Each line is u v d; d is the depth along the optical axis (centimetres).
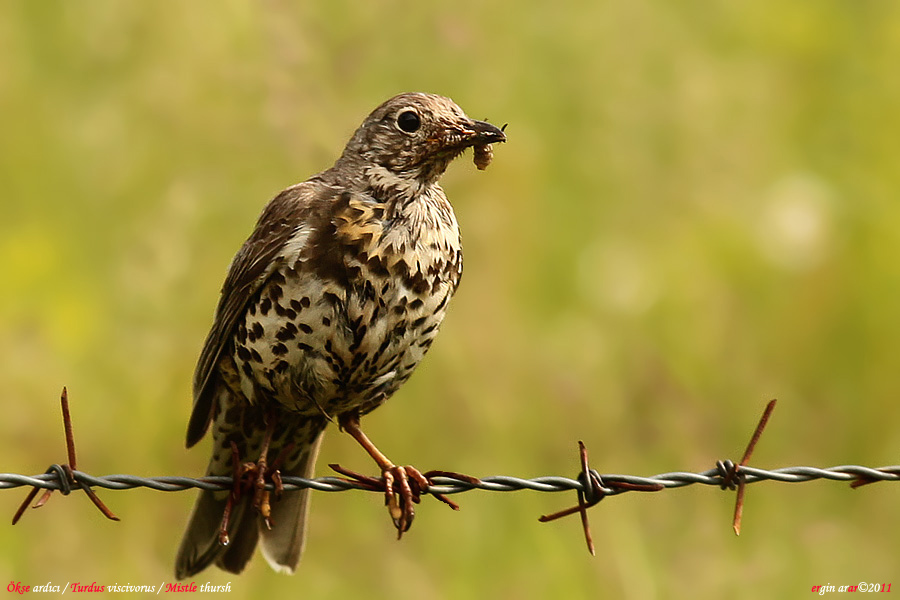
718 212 1442
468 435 1222
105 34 1367
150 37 1356
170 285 1280
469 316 1270
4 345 1276
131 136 1338
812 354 1402
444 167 911
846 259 1446
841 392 1385
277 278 881
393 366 905
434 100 913
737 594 1170
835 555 1205
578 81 1434
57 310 1295
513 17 1422
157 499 1193
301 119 1296
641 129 1452
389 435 1212
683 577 1173
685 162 1462
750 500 1263
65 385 1263
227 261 1281
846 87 1565
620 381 1305
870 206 1482
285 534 945
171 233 1285
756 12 1564
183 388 1258
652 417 1300
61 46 1380
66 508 1181
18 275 1308
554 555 1150
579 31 1447
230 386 936
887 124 1539
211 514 943
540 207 1360
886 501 1291
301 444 962
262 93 1307
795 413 1359
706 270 1411
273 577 1134
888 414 1377
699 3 1531
